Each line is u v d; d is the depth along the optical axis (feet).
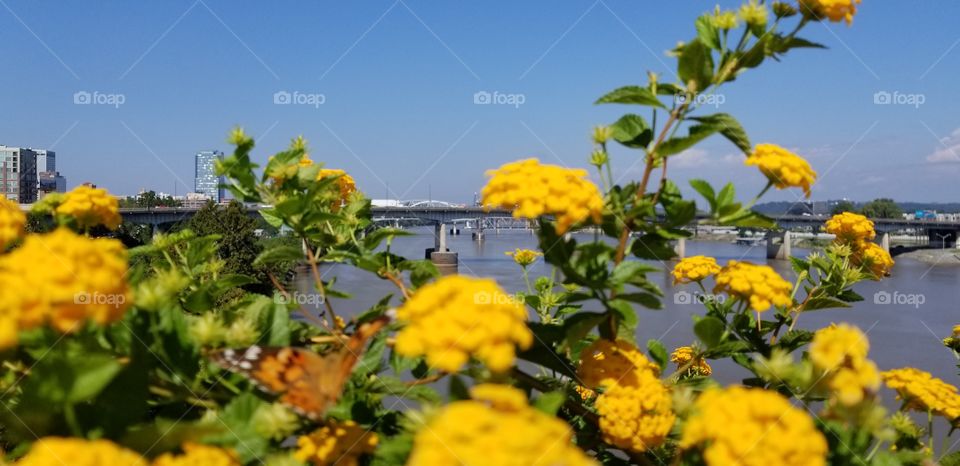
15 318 5.33
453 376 6.24
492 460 4.14
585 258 8.47
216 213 92.79
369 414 7.64
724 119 9.20
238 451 6.31
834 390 6.95
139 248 10.35
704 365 14.62
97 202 9.11
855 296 14.37
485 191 8.33
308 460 6.67
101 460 4.90
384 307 9.37
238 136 10.93
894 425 8.96
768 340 13.12
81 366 5.76
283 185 11.50
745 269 10.05
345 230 12.46
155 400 7.20
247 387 7.41
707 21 9.83
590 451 8.87
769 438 5.41
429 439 4.43
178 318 7.16
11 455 6.07
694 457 6.72
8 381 6.65
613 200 9.47
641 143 9.78
